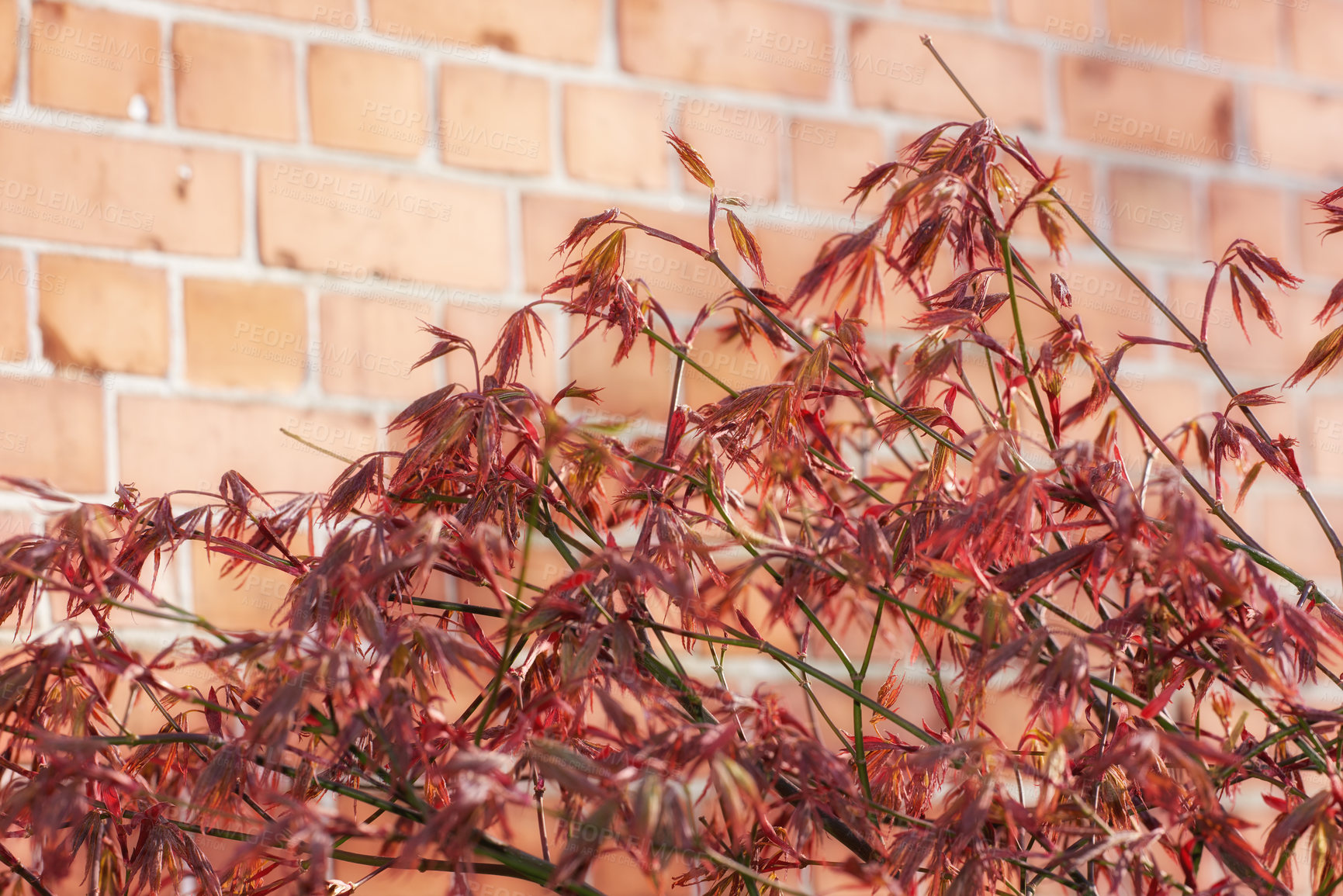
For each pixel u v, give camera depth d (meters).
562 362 3.49
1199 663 3.03
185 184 3.40
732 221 3.17
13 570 3.04
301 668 2.97
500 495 3.09
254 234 3.42
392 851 3.26
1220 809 2.99
